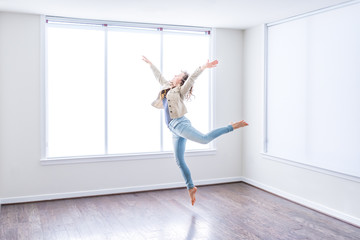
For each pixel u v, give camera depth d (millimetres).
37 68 4465
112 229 3580
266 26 4988
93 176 4777
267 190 5031
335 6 3832
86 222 3777
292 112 4523
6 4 3932
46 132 4551
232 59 5484
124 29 4840
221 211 4145
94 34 4734
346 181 3777
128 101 4938
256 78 5219
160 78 4047
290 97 4555
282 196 4727
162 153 5090
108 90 4832
